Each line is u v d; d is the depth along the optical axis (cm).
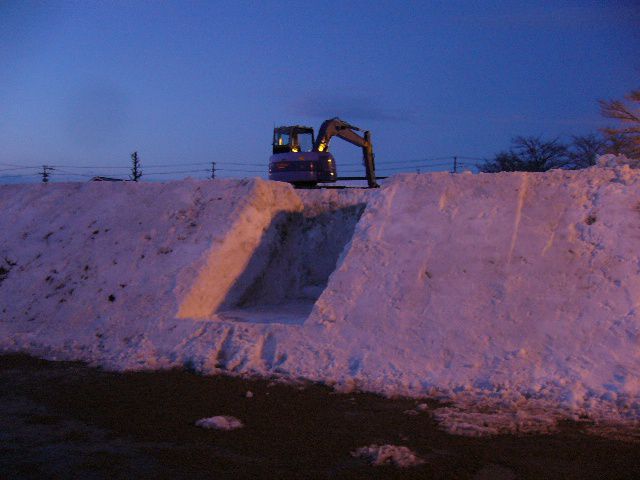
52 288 1038
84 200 1241
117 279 1005
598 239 816
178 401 648
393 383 693
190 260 987
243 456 492
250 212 1072
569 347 696
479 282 805
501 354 709
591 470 455
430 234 892
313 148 1944
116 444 521
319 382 713
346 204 1241
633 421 565
